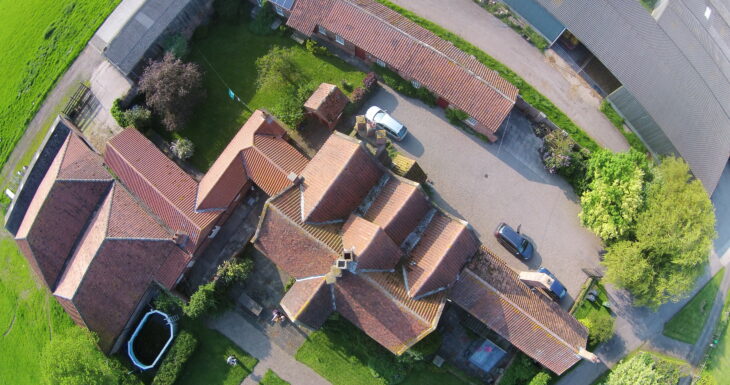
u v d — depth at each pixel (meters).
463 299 36.34
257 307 41.56
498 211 43.62
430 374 40.81
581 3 44.47
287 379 41.34
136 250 39.62
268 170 39.91
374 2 45.50
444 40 44.41
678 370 39.06
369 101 46.09
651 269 37.94
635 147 45.31
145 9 44.91
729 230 46.25
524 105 44.50
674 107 42.72
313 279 35.66
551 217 43.47
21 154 49.94
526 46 47.44
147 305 42.06
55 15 53.56
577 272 42.59
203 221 40.19
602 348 41.66
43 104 50.22
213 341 42.06
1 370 45.78
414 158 44.78
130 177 41.44
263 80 45.94
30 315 46.00
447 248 33.81
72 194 41.56
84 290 38.78
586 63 47.03
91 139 47.09
